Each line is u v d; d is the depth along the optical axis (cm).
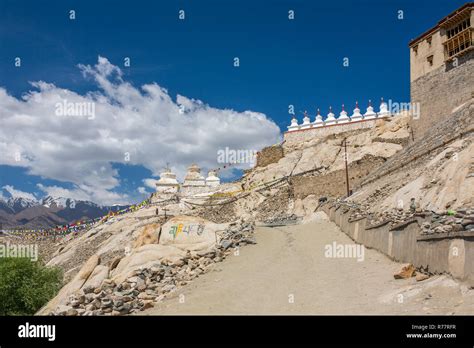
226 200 8825
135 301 2288
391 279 2236
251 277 2581
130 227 8312
